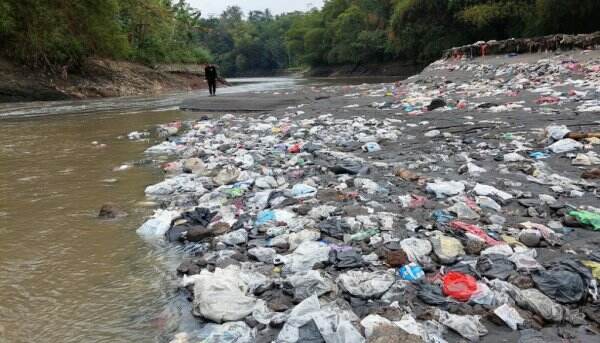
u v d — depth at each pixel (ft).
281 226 16.93
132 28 130.21
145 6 136.15
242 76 431.02
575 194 19.04
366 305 11.73
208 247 15.93
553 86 51.80
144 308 12.35
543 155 25.38
